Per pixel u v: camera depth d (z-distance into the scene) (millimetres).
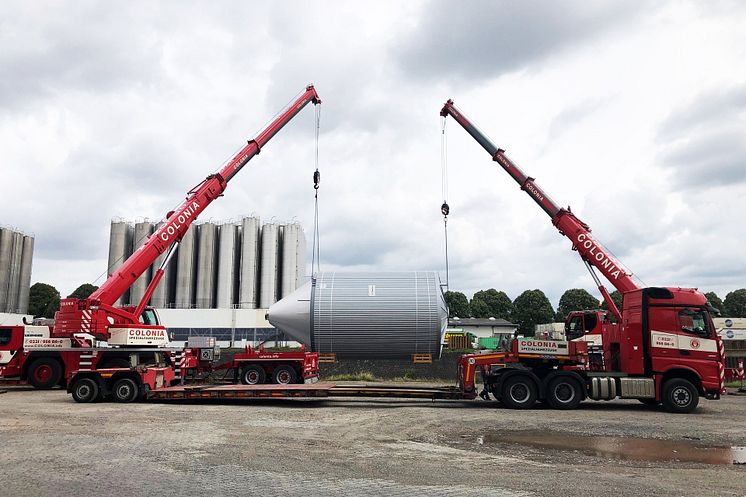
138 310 22828
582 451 10570
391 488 7555
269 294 61188
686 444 11375
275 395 17609
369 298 24859
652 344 17062
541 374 17734
